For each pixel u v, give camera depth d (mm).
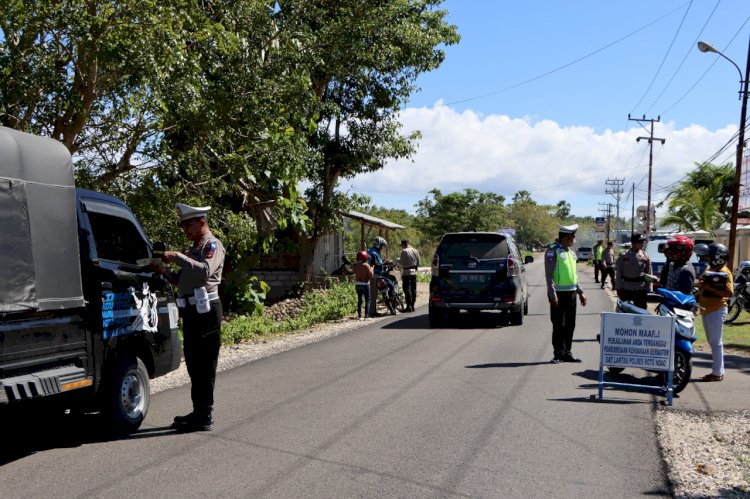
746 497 4754
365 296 17188
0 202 5180
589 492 4797
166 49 9680
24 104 9602
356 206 25766
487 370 9523
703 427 6652
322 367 9820
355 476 5102
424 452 5695
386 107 25234
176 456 5602
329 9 20359
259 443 5961
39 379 5332
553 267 10062
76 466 5355
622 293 11633
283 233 25000
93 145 11016
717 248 8969
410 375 9148
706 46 24688
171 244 11945
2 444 6020
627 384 7938
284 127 14836
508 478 5070
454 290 14812
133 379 6543
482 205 66875
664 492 4805
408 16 24047
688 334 8094
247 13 13594
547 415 6969
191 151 12180
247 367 9875
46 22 9016
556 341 10172
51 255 5570
